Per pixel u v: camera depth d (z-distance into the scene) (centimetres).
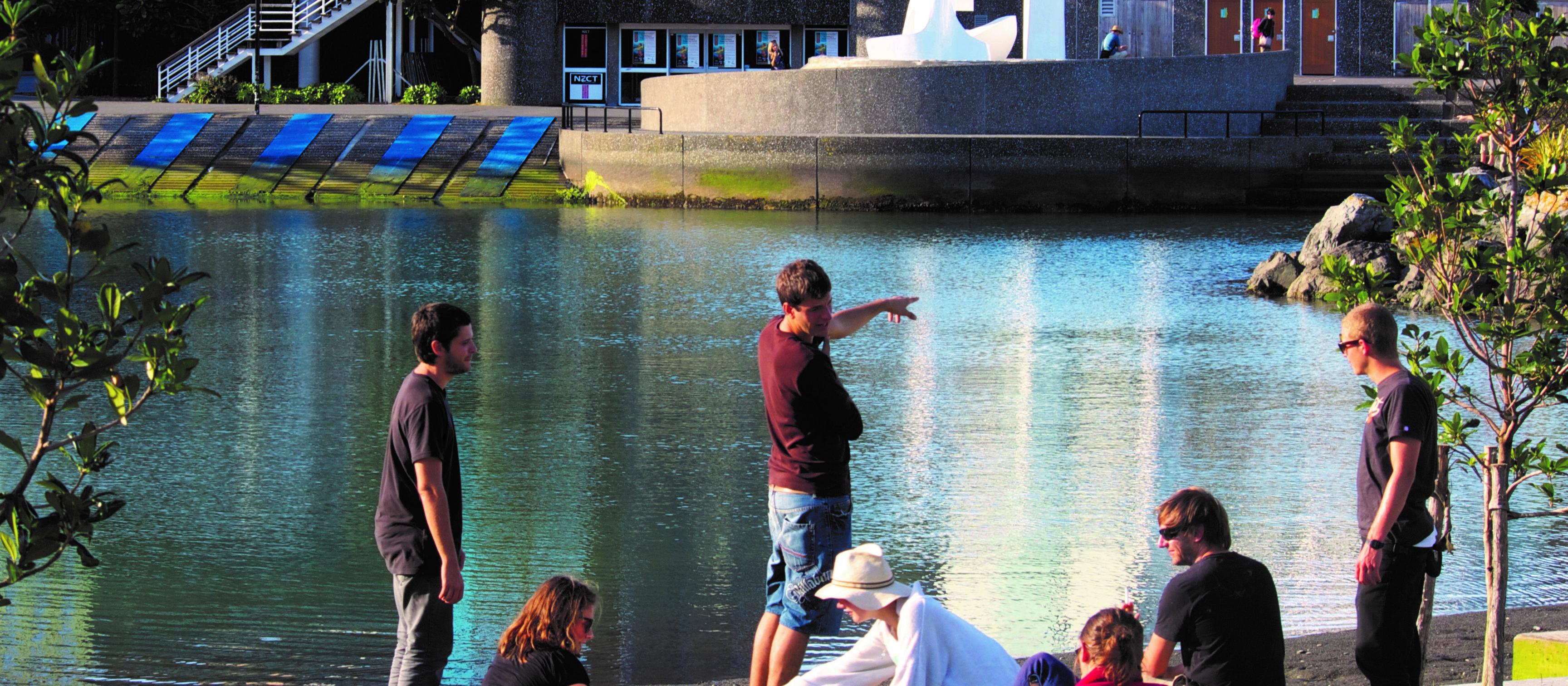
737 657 771
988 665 531
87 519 456
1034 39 4247
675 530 1009
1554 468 630
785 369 586
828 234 3128
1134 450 1245
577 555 950
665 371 1600
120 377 452
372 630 807
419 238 2962
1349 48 5231
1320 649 748
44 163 428
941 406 1423
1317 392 1491
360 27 5862
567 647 496
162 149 4125
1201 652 487
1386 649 566
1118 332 1869
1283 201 3788
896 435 1301
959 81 3956
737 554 955
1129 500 1085
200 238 2919
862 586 541
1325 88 4297
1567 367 614
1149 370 1611
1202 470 1174
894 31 5309
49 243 2731
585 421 1355
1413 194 654
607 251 2761
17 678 724
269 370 1591
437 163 4134
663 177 3866
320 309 2027
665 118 4447
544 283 2316
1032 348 1755
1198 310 2061
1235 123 4141
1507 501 612
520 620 498
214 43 5500
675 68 5538
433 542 586
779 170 3788
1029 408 1412
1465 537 991
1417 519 562
